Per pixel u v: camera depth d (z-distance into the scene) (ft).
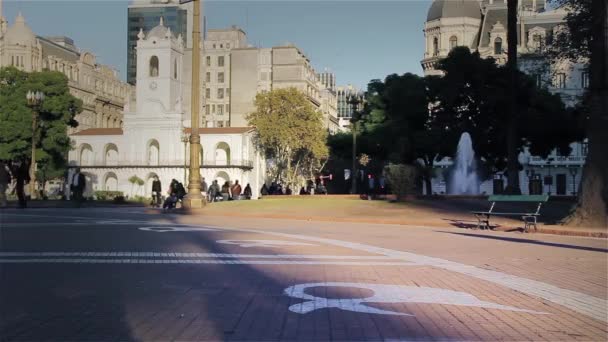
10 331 21.36
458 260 42.29
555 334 21.84
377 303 26.73
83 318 23.48
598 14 67.41
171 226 68.54
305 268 37.19
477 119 148.66
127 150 317.42
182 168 310.65
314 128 281.33
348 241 54.29
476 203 98.48
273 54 421.18
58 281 31.89
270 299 27.40
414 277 34.32
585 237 61.52
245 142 314.14
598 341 20.95
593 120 67.41
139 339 20.42
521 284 32.73
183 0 100.37
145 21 595.88
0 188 116.88
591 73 68.74
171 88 317.01
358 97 193.67
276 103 282.36
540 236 62.08
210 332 21.40
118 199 172.76
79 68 379.76
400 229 69.00
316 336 20.93
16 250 44.88
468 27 320.50
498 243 54.19
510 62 112.06
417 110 160.04
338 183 313.73
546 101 144.05
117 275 33.96
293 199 109.91
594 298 29.12
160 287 30.32
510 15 111.86
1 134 205.67
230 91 423.23
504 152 151.43
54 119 216.95
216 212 92.12
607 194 65.82
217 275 34.22
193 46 100.89
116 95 431.84
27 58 333.62
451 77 145.59
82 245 48.39
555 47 124.88
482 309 25.99
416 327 22.47
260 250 46.42
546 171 296.71
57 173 223.30
